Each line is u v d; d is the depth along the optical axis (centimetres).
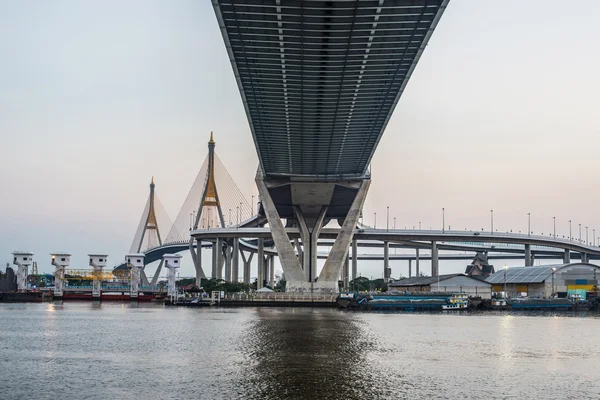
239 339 7256
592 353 6406
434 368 5356
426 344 6962
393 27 7688
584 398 4344
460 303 14538
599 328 9344
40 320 10375
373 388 4506
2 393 4362
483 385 4684
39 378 4853
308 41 8044
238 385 4572
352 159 13988
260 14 7350
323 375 4950
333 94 9762
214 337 7488
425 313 13362
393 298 14900
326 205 17725
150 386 4547
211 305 15850
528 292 17338
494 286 18562
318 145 12738
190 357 5844
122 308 14838
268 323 9612
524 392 4488
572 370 5378
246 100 9988
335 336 7638
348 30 7694
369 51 8312
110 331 8288
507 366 5534
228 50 8244
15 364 5491
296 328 8706
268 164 14650
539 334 8312
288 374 4975
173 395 4281
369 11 7294
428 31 7719
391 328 8919
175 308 14925
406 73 9000
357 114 10725
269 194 16150
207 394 4312
